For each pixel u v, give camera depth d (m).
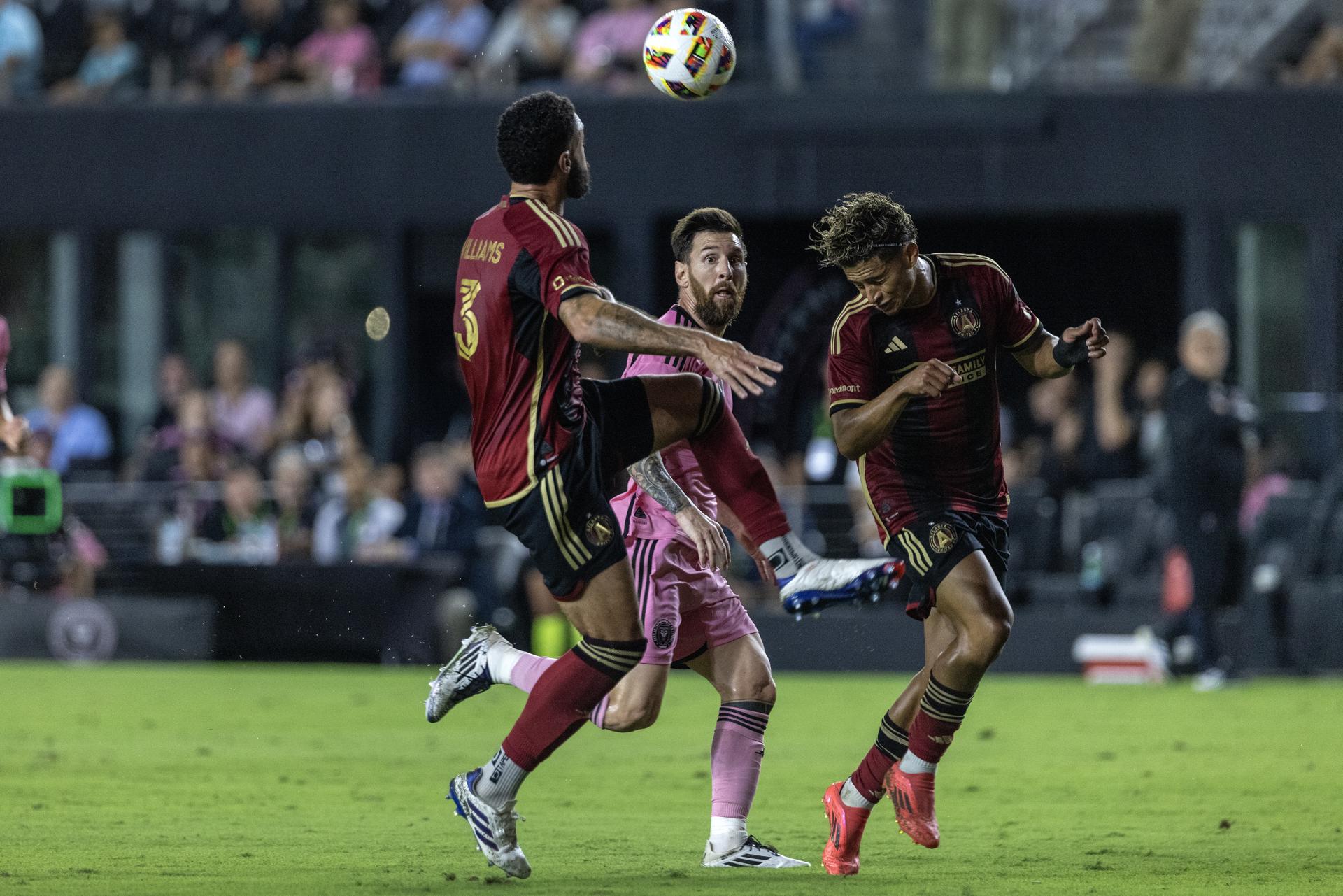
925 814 20.09
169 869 19.58
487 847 18.58
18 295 66.31
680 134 62.62
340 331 65.31
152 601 55.31
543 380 18.08
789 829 23.78
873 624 53.97
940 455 20.98
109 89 67.38
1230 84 62.09
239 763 31.25
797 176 62.25
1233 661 51.44
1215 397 47.16
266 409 61.81
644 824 23.97
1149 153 61.25
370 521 55.44
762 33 67.38
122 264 65.69
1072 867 20.09
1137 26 65.62
